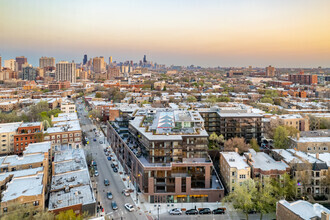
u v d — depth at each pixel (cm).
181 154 11800
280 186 11000
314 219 7450
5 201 8644
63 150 14938
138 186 12300
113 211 10775
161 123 13962
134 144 14450
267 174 11294
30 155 12644
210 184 11800
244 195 9731
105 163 16125
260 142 17350
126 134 16200
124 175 14350
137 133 13800
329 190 11731
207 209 10756
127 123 18038
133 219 10231
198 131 12650
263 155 13375
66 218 8394
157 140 11644
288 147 15838
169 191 11494
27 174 10606
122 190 12638
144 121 15050
